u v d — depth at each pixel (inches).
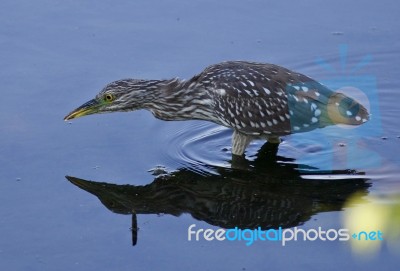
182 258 501.0
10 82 699.4
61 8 803.4
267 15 792.3
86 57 732.7
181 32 765.9
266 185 579.8
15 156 612.7
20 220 543.8
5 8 802.2
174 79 635.5
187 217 544.4
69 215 549.3
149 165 606.2
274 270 485.1
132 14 793.6
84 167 602.5
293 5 808.3
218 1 813.9
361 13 795.4
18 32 766.5
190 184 583.5
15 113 661.3
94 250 511.5
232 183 584.1
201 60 726.5
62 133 642.2
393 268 483.5
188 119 644.7
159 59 728.3
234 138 628.7
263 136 624.1
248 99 608.7
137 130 653.9
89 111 631.2
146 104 636.7
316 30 773.9
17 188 577.9
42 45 748.6
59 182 585.0
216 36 760.3
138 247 513.3
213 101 620.7
